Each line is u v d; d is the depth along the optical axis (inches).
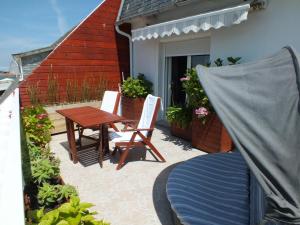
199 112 235.3
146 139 218.1
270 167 74.0
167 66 351.3
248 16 227.8
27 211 96.7
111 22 390.3
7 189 59.8
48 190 125.7
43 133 235.6
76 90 368.8
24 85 327.3
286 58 90.0
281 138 76.5
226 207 136.9
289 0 196.2
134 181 192.5
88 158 238.8
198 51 293.7
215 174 177.0
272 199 71.4
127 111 372.2
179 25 253.8
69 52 356.2
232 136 77.2
